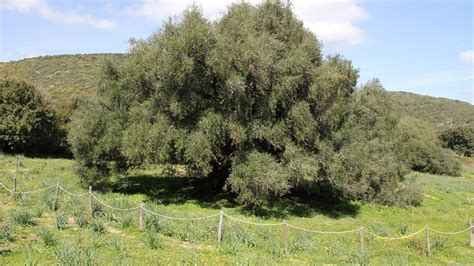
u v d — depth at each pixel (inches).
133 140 781.9
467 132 3708.2
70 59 3833.7
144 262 420.8
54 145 1828.2
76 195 687.1
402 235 668.7
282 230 639.8
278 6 874.8
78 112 978.1
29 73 3393.2
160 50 786.2
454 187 1537.9
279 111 824.3
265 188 737.0
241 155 772.6
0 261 398.0
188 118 791.7
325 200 1007.0
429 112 5447.8
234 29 776.9
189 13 774.5
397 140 1289.4
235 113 775.7
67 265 379.9
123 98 921.5
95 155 895.1
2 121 1610.5
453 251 581.9
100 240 479.5
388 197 992.9
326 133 862.5
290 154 773.3
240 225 621.3
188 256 446.0
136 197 871.1
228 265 430.9
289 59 787.4
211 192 960.3
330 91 810.8
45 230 486.3
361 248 522.6
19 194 738.2
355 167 836.0
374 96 1224.8
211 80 792.3
